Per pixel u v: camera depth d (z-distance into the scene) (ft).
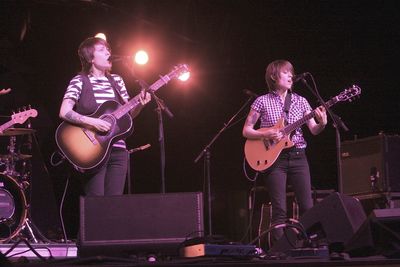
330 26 26.81
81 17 27.45
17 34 26.86
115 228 13.57
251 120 17.97
